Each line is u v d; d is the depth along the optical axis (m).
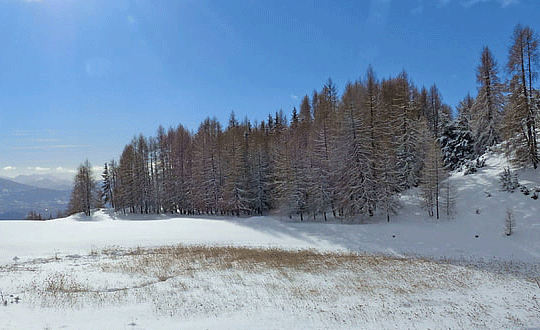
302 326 10.83
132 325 10.45
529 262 22.02
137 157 61.41
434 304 13.62
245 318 11.43
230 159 53.84
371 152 37.91
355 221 37.75
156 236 31.30
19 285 14.85
